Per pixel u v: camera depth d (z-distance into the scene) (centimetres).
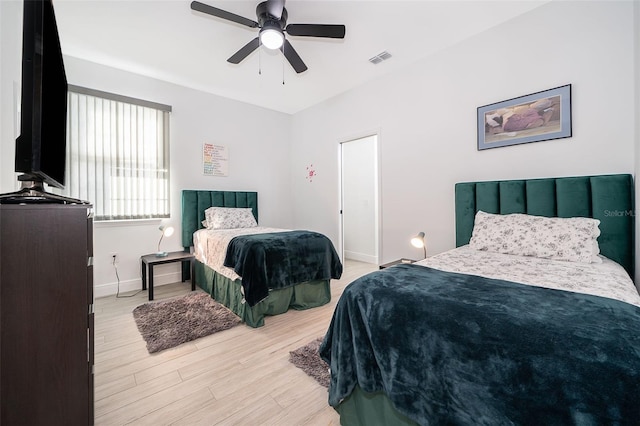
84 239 109
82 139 287
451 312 96
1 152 136
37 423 98
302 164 468
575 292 110
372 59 301
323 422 130
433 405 92
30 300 97
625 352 70
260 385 156
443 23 242
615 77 192
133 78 325
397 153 326
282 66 314
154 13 225
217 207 377
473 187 255
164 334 211
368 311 115
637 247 176
